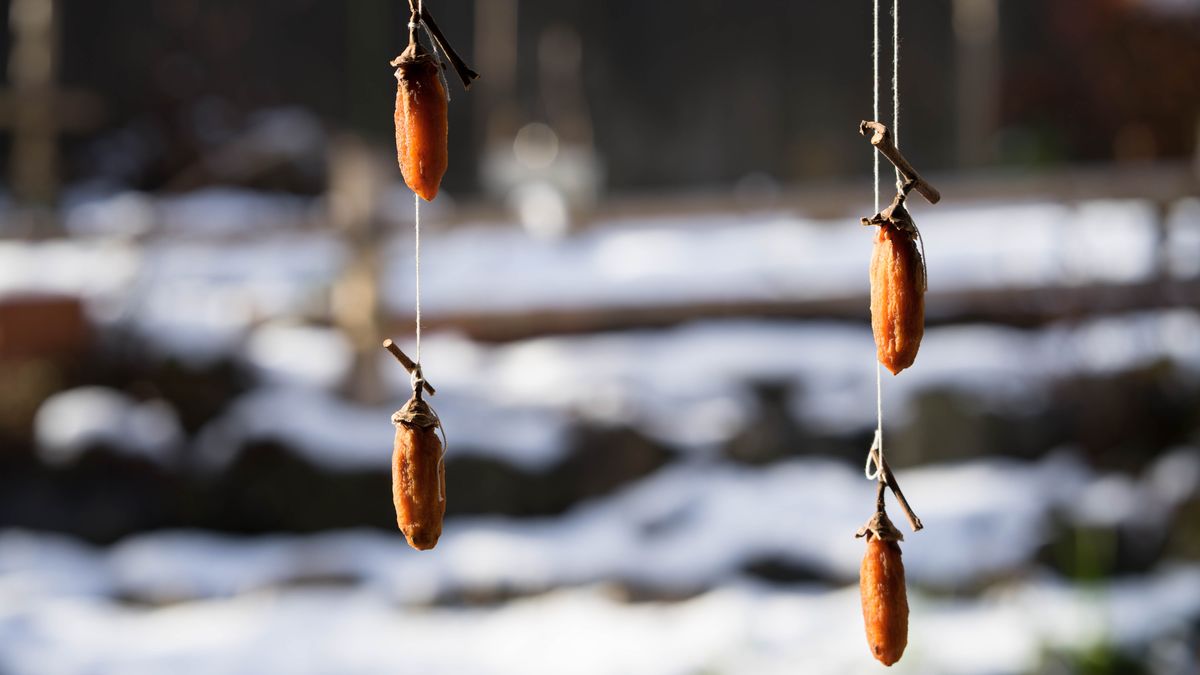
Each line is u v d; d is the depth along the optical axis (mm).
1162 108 14469
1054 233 9242
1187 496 6613
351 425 7984
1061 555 6227
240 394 8367
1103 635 4801
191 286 9961
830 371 8227
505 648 5832
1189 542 6355
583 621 6039
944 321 8859
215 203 14922
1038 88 16656
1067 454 7598
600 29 20453
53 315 8586
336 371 8672
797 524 6715
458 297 9023
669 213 9750
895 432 7734
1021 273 8672
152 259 9820
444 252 10172
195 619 6484
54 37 17438
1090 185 8727
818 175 20391
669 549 6641
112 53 18766
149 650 5996
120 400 8422
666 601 6250
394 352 1406
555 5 19891
